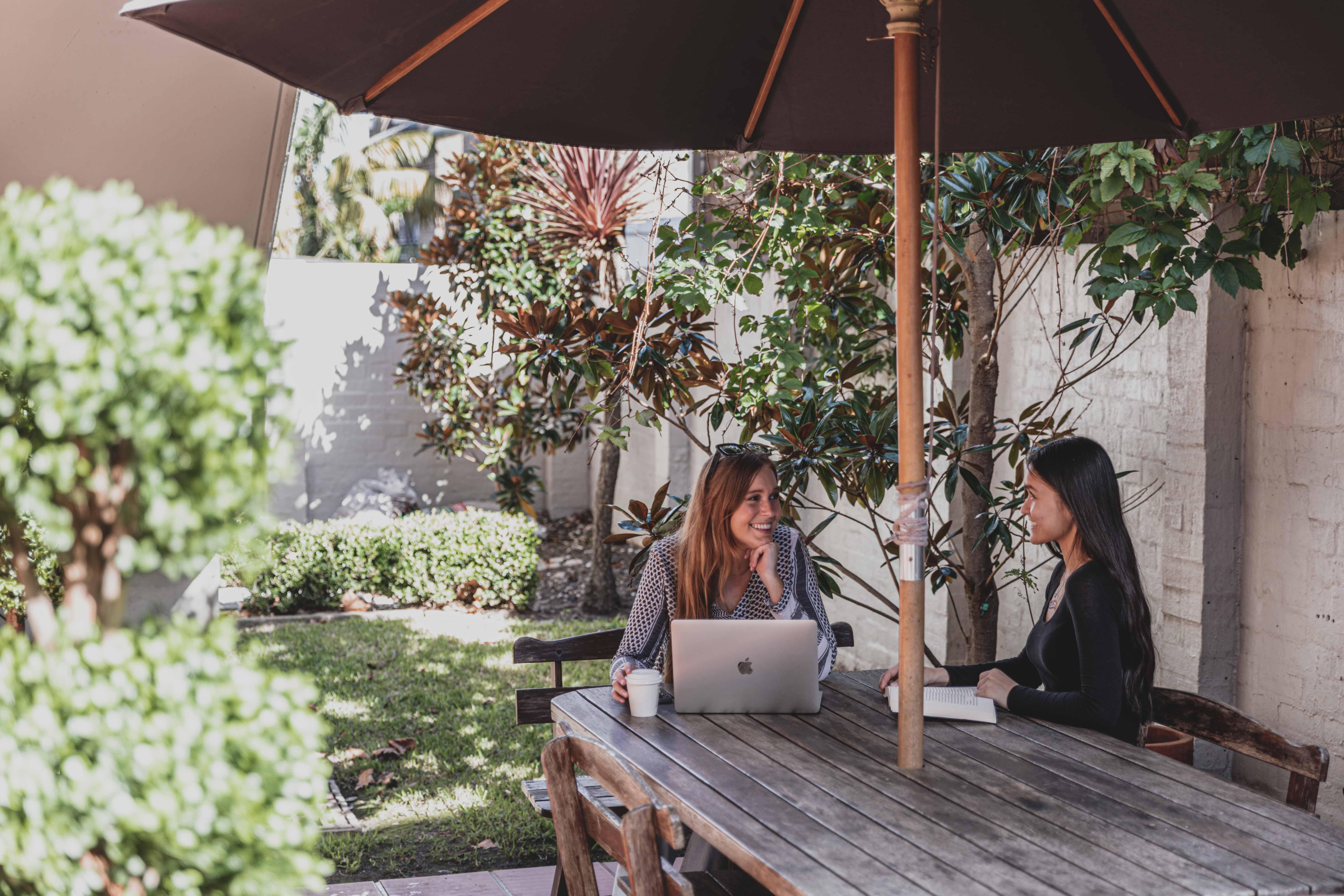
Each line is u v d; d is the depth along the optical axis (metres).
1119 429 5.00
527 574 9.45
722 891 2.81
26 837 1.76
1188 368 4.41
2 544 1.99
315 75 2.83
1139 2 2.96
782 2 3.18
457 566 9.52
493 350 9.56
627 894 2.35
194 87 3.29
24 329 1.69
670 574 3.74
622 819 2.29
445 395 10.30
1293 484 4.16
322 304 11.67
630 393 5.07
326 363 11.71
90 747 1.76
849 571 5.08
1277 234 3.81
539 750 5.73
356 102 3.01
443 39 2.85
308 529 9.46
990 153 4.37
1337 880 2.13
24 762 1.74
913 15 2.55
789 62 3.38
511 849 4.47
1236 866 2.18
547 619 9.13
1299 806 2.82
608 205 9.38
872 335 5.77
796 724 3.13
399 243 25.86
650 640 3.71
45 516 1.75
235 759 1.79
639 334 4.82
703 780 2.67
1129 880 2.11
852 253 5.09
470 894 4.00
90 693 1.75
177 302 1.75
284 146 3.44
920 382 2.61
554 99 3.24
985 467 4.76
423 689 6.89
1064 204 4.24
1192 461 4.41
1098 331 4.81
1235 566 4.42
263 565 1.86
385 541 9.47
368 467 11.92
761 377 4.91
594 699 3.38
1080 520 3.23
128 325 1.70
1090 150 3.99
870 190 4.95
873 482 4.59
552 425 10.21
